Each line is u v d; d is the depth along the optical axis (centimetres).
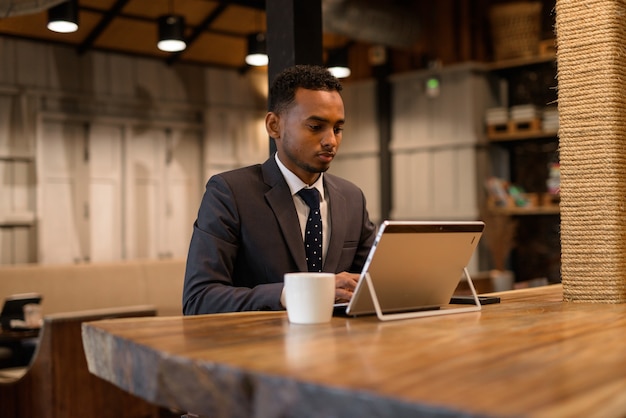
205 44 697
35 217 629
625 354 97
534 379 81
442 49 734
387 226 139
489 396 73
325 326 131
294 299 136
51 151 643
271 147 306
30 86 623
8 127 618
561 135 191
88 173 665
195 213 737
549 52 663
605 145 183
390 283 146
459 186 700
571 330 122
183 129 728
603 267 180
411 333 120
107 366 122
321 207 208
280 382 84
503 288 598
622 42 186
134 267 600
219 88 747
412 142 731
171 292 618
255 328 129
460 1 723
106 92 666
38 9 457
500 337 114
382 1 732
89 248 663
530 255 699
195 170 737
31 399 375
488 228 663
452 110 703
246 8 645
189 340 114
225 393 92
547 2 695
